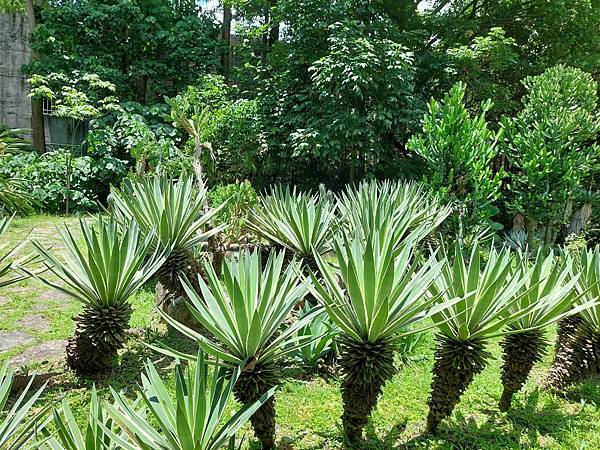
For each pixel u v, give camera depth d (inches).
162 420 55.5
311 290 78.0
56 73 360.5
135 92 430.9
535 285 79.7
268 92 367.2
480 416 96.0
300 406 98.7
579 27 369.7
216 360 69.3
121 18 394.6
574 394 106.7
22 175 319.9
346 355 75.3
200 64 432.5
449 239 206.7
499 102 352.5
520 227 260.5
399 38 343.6
